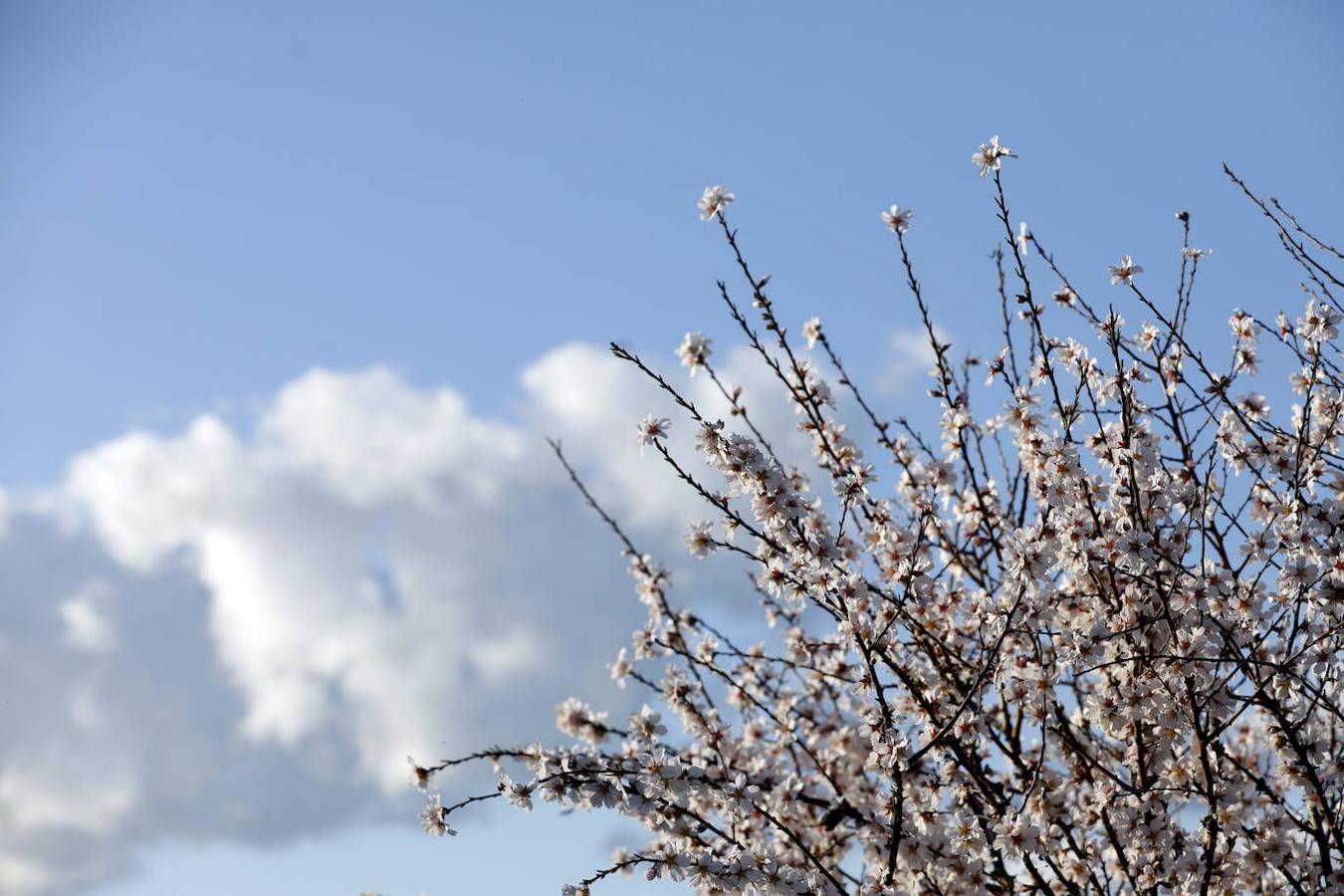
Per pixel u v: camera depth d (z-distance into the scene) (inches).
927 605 236.4
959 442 250.7
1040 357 229.3
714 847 219.1
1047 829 225.5
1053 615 223.8
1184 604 215.0
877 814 232.5
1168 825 214.1
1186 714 215.6
